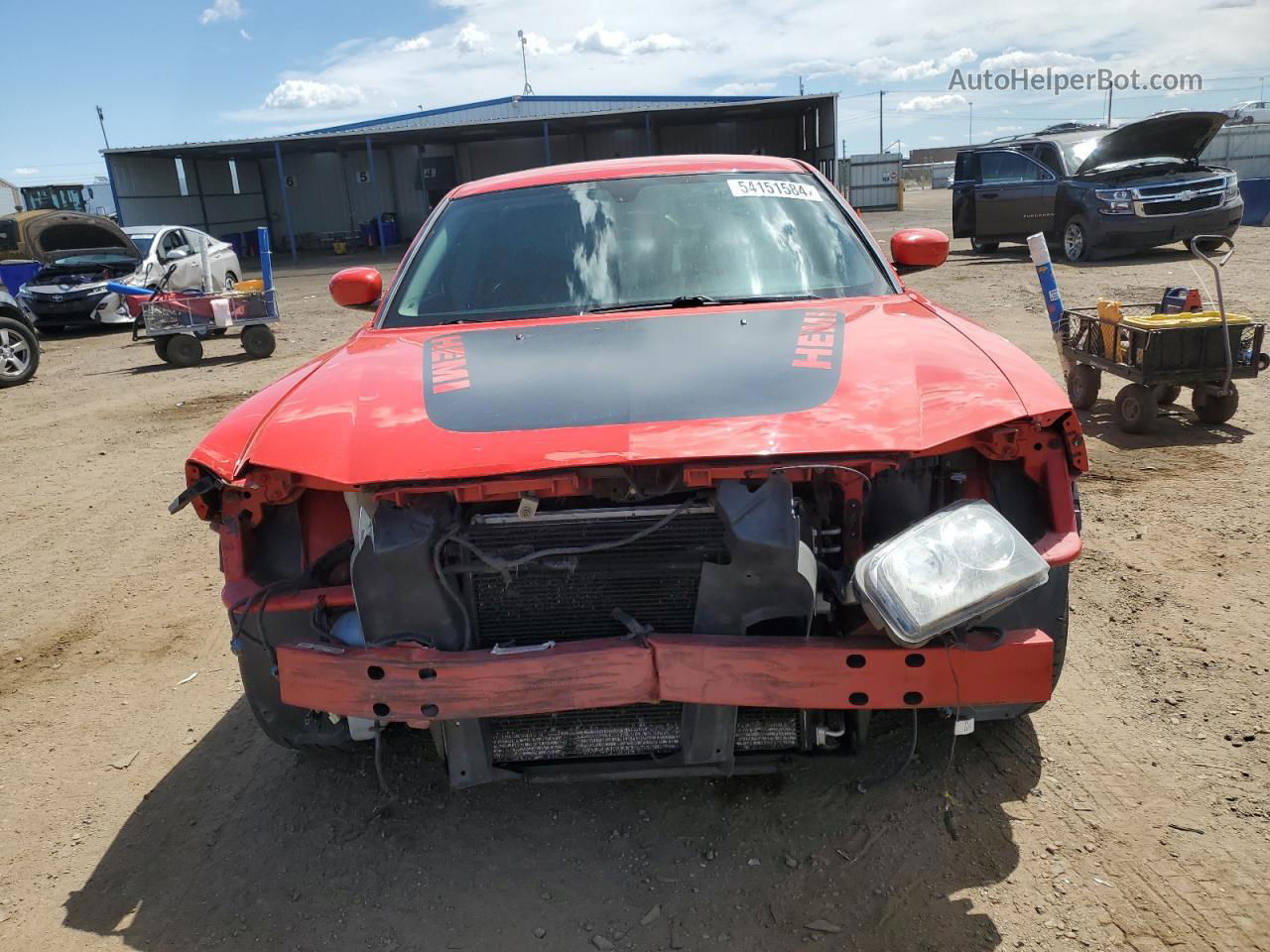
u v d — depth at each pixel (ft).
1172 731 9.64
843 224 11.56
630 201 11.69
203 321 38.83
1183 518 15.10
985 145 55.77
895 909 7.59
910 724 9.77
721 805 9.00
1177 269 42.27
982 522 7.04
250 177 132.67
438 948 7.55
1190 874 7.73
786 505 7.23
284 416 8.21
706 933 7.49
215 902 8.27
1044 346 28.63
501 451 7.38
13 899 8.48
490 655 7.17
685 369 8.31
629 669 7.18
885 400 7.73
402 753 10.22
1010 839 8.27
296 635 8.07
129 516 19.53
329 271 90.84
